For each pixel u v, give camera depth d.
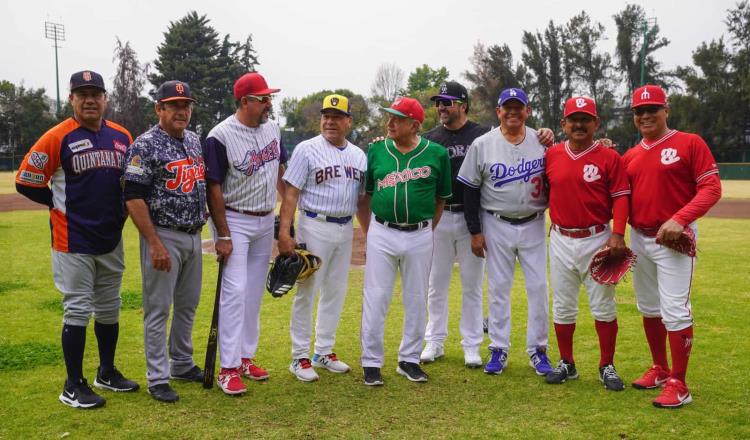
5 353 5.12
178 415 3.89
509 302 4.83
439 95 5.05
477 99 60.16
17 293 7.50
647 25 56.91
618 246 4.29
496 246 4.77
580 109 4.24
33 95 64.25
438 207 4.80
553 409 4.02
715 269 9.23
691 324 4.12
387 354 5.31
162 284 4.12
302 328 4.66
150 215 4.07
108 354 4.34
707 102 54.09
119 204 4.14
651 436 3.58
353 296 7.59
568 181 4.39
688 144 4.12
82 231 4.00
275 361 5.09
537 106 59.72
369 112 60.28
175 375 4.58
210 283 8.23
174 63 53.41
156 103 4.14
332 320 4.85
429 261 4.67
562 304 4.58
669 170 4.13
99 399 4.03
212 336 4.38
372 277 4.60
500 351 4.81
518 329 6.13
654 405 4.05
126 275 8.77
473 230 4.75
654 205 4.19
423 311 4.66
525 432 3.64
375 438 3.55
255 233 4.52
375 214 4.63
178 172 4.09
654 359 4.47
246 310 4.65
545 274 4.79
